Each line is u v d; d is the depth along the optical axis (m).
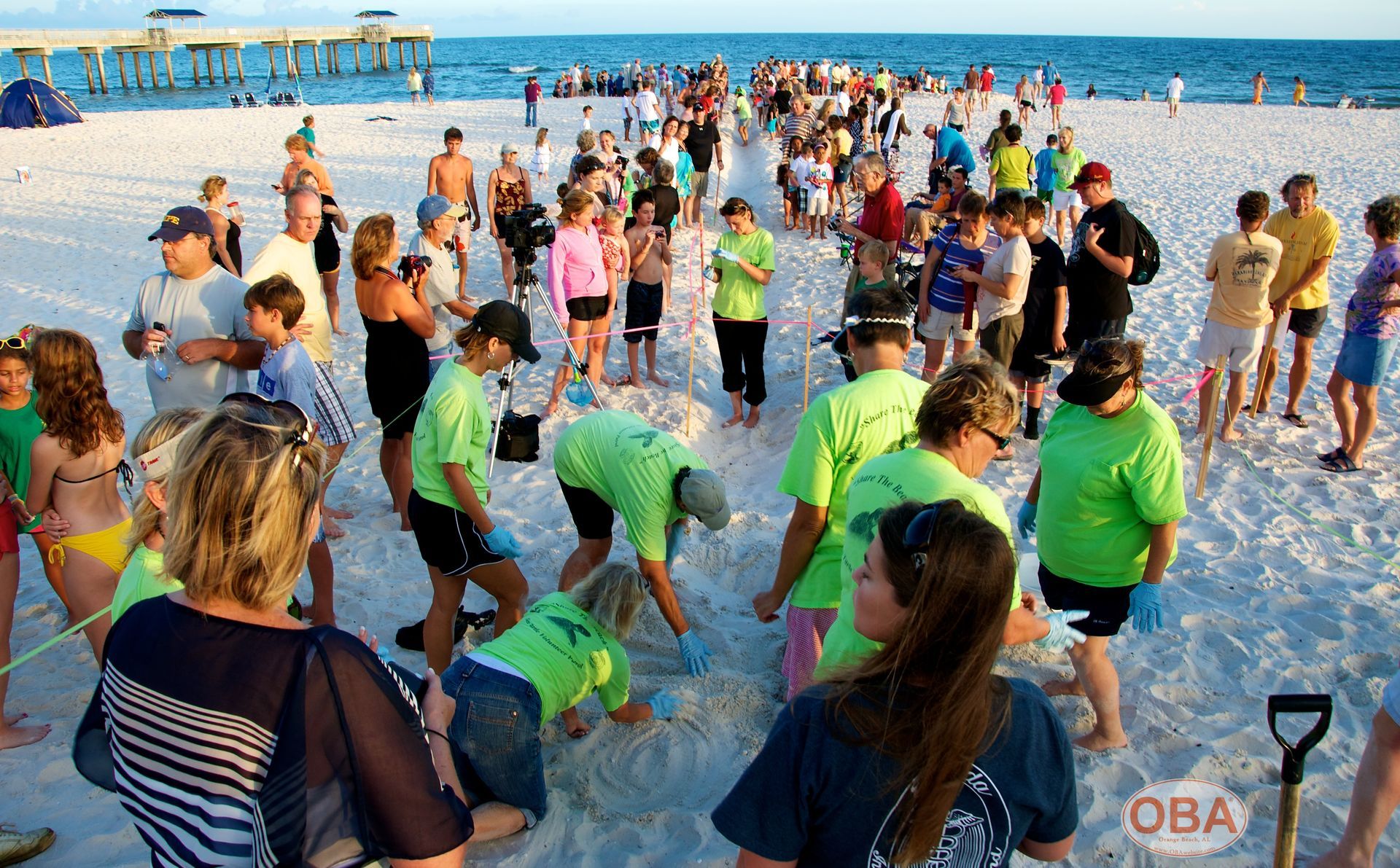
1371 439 6.55
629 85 42.06
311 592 4.79
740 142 27.55
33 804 3.29
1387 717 2.69
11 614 3.58
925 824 1.56
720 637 4.41
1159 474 3.13
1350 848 2.79
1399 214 5.57
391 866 1.66
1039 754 1.68
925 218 10.19
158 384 4.73
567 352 7.21
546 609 3.44
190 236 4.53
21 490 3.60
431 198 6.85
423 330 5.19
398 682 1.67
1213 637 4.33
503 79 74.44
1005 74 82.88
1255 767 3.49
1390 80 73.62
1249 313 6.18
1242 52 148.50
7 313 9.91
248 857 1.56
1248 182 17.67
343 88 62.19
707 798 3.46
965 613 1.53
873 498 2.67
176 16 62.12
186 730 1.53
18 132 27.22
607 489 3.86
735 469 6.73
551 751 3.70
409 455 5.44
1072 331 6.57
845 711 1.59
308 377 4.45
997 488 6.03
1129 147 23.50
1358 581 4.82
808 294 11.22
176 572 1.53
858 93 33.41
